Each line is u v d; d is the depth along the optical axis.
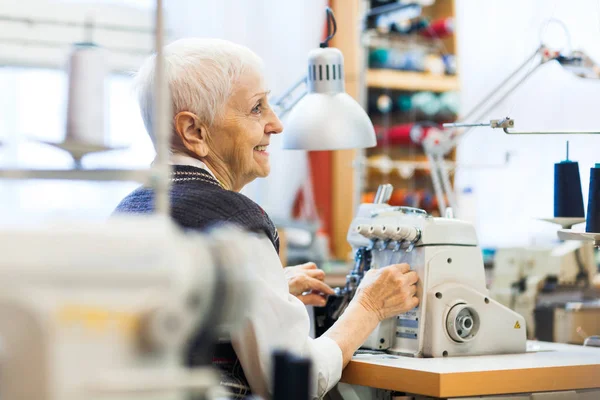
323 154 4.55
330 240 4.50
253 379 1.81
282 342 1.80
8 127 3.29
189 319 1.04
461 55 4.60
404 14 4.01
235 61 2.04
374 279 2.06
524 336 2.17
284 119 2.66
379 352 2.14
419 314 2.08
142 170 1.20
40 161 3.30
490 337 2.12
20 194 3.48
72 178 1.23
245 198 1.90
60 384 0.94
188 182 1.93
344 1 4.41
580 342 2.58
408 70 4.18
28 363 0.93
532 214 4.28
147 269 1.00
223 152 2.06
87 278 0.97
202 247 1.07
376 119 4.23
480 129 4.23
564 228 2.25
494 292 2.82
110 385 0.96
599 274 2.83
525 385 1.81
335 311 2.29
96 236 1.00
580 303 2.64
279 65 4.57
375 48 4.15
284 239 3.94
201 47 2.04
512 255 2.83
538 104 4.27
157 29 1.22
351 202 4.45
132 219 1.07
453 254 2.12
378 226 2.14
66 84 1.44
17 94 3.29
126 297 0.98
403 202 4.13
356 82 4.25
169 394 1.01
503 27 4.47
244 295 1.09
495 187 4.36
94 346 0.97
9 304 0.93
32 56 3.27
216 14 4.40
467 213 3.92
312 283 2.30
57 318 0.95
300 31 4.58
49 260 0.96
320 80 2.32
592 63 2.38
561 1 2.41
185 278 1.03
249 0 4.49
